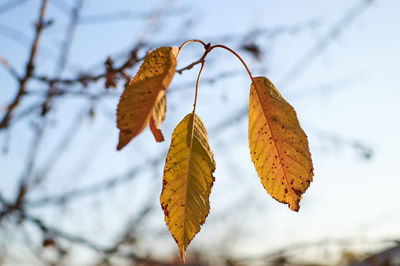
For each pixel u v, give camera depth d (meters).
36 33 0.80
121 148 0.43
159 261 1.32
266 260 1.32
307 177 0.48
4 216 1.18
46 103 0.90
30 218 1.13
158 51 0.46
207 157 0.48
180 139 0.48
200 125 0.49
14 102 0.84
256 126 0.49
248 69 0.49
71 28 1.00
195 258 1.81
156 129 0.46
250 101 0.49
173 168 0.48
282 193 0.48
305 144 0.48
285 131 0.48
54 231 1.14
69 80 0.79
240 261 1.38
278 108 0.49
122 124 0.43
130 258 1.25
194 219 0.47
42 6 0.80
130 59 0.65
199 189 0.48
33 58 0.80
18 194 1.26
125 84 0.65
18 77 0.81
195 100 0.49
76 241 1.16
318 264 1.25
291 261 1.28
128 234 1.66
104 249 1.21
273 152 0.48
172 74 0.45
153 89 0.44
